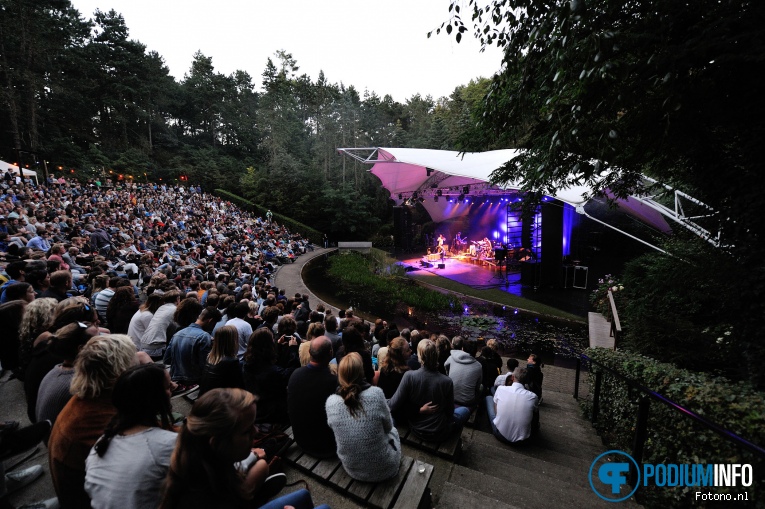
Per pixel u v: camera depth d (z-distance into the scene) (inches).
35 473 114.6
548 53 140.9
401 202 1386.6
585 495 131.1
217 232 1026.1
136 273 432.1
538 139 189.5
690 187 193.9
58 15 1620.3
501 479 133.6
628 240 888.3
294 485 111.4
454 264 1058.7
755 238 162.9
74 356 95.2
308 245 1391.5
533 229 807.1
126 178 1685.5
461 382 189.5
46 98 1622.8
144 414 62.8
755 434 101.7
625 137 157.2
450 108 2273.6
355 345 157.8
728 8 108.8
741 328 175.2
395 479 108.7
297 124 2230.6
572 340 460.8
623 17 124.1
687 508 116.3
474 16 151.6
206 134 2388.0
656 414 138.3
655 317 230.4
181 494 53.4
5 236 376.8
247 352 138.0
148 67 1982.0
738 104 138.9
